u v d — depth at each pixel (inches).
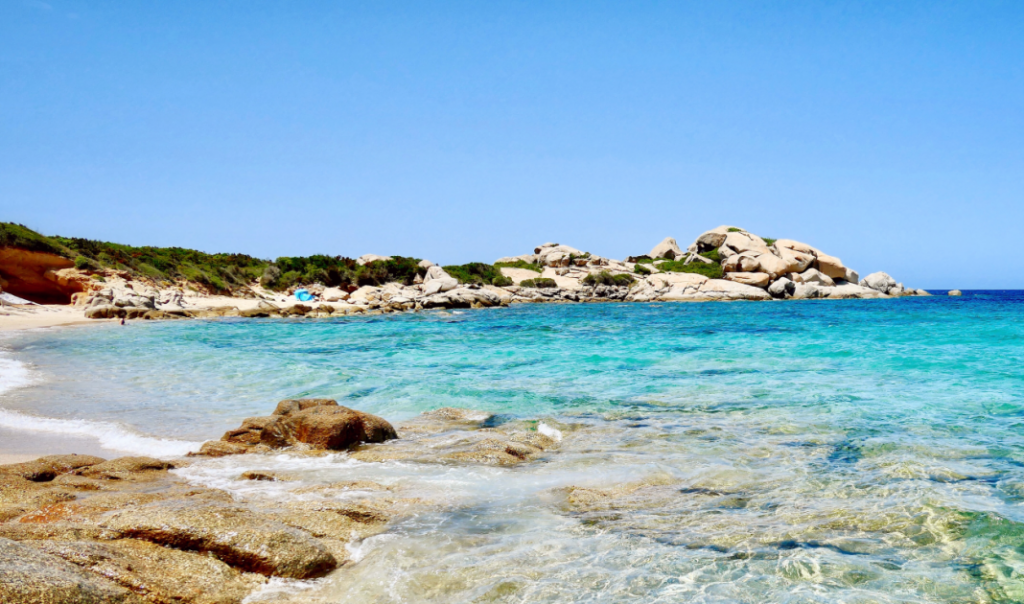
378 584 199.2
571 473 321.1
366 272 3034.0
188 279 2342.5
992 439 367.6
